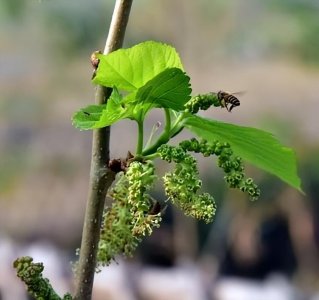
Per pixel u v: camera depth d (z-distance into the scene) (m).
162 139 2.83
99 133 2.75
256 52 19.16
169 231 17.80
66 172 18.64
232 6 19.25
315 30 18.86
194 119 2.88
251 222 17.45
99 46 18.91
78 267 2.76
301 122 17.14
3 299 9.33
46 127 18.92
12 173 18.47
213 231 17.73
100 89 2.83
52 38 19.05
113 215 2.91
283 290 11.53
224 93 2.91
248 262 17.44
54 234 17.67
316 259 17.44
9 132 18.89
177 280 10.81
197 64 18.89
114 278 10.55
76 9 18.66
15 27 19.25
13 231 17.78
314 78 18.31
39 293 2.67
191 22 19.09
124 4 2.76
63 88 19.06
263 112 17.06
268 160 3.06
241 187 2.75
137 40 18.98
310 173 17.22
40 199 18.05
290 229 17.41
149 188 2.69
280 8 19.28
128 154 2.76
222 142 2.94
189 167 2.64
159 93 2.71
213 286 11.09
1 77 19.00
